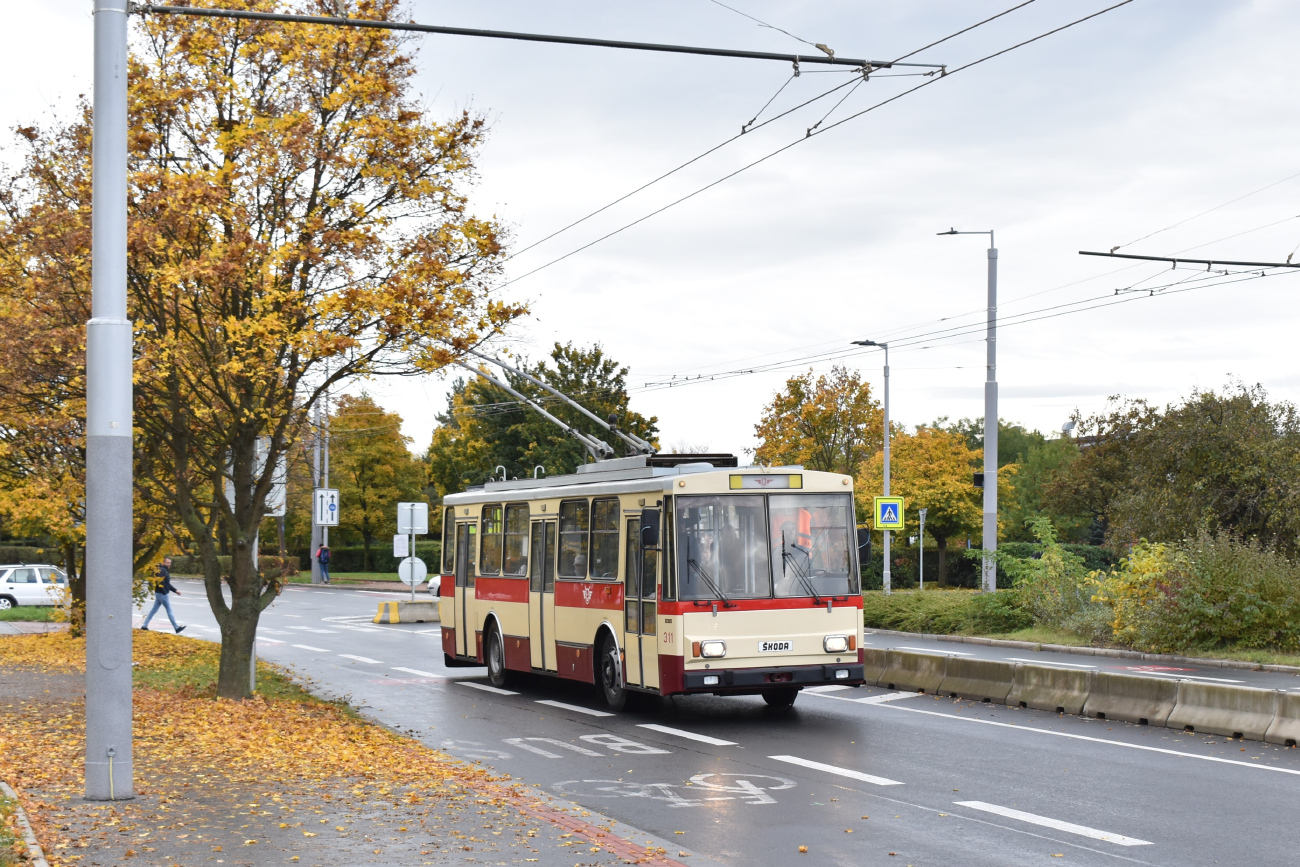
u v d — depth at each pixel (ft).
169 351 50.42
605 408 184.24
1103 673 51.55
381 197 54.80
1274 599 74.08
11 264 53.72
